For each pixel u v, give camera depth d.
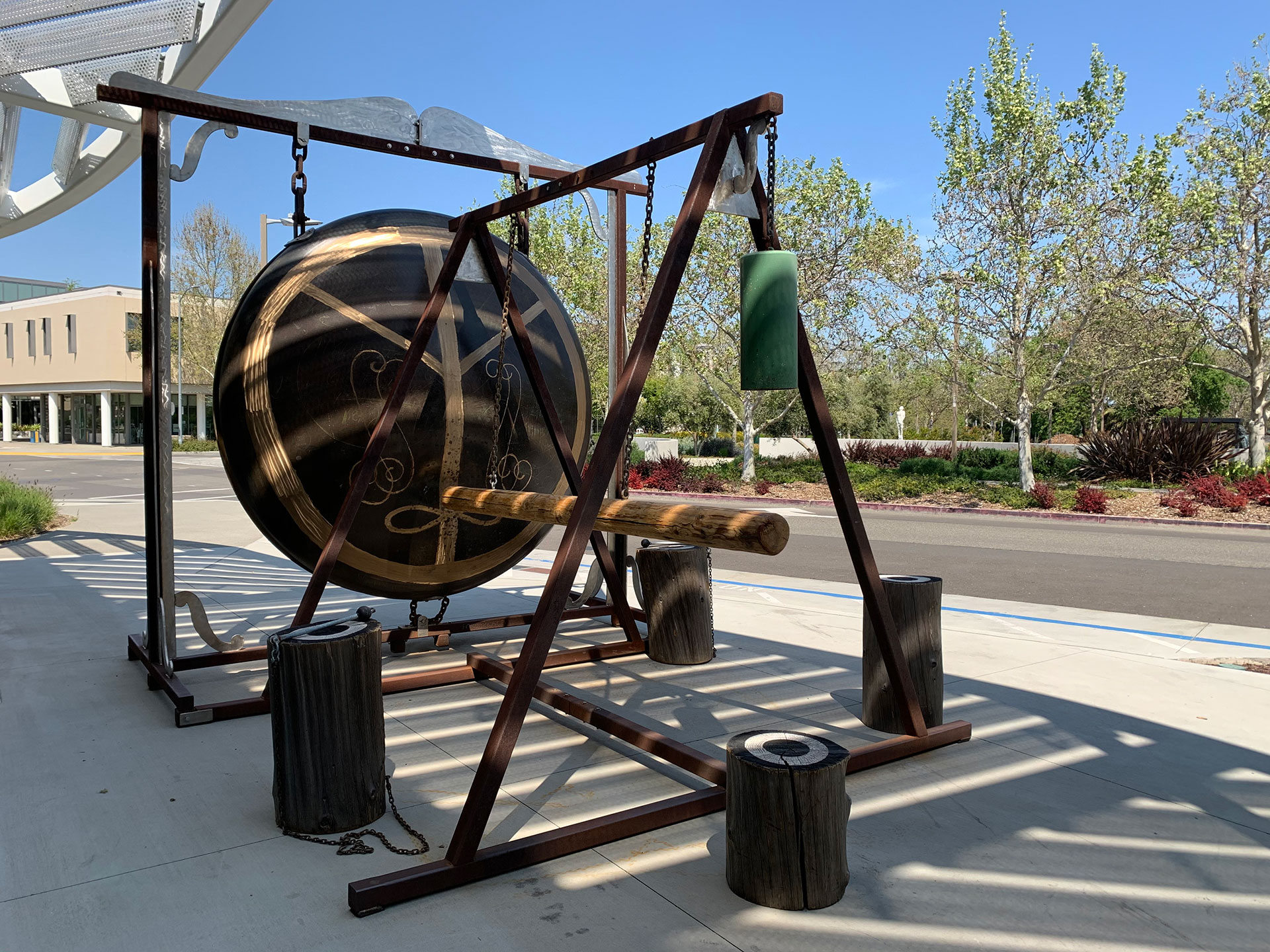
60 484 22.70
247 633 6.34
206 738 4.16
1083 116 19.38
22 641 6.03
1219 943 2.48
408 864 2.94
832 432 3.81
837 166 22.47
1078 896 2.74
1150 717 4.59
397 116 5.51
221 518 14.91
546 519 3.92
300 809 3.14
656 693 5.02
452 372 4.86
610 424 3.02
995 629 6.86
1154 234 19.33
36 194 10.71
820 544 12.93
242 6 5.99
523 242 5.99
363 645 3.23
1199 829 3.24
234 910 2.63
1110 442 22.66
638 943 2.46
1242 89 19.89
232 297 41.12
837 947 2.44
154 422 4.79
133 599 7.57
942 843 3.11
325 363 4.62
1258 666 5.64
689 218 3.15
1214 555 11.73
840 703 4.82
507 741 2.85
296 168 5.16
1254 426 22.05
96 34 5.96
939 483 22.23
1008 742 4.19
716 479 24.84
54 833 3.15
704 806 3.35
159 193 4.71
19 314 52.75
